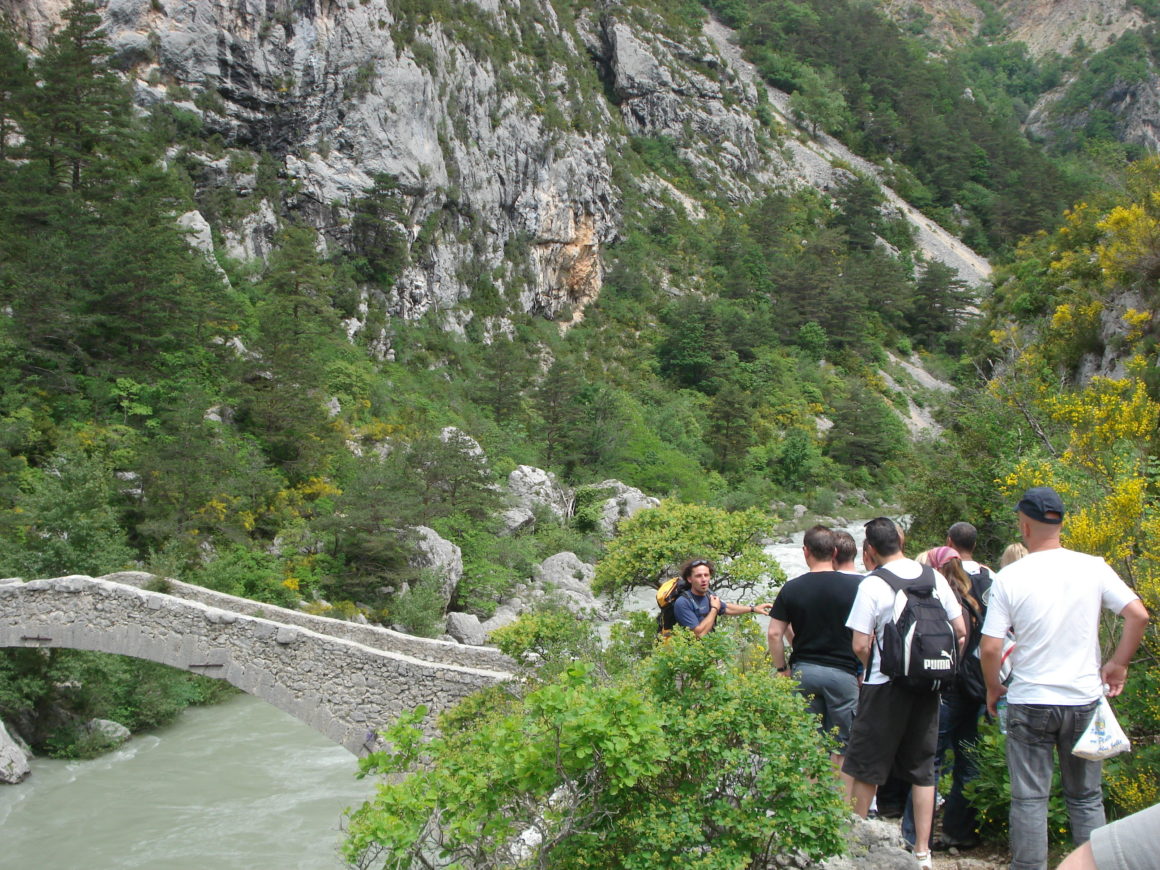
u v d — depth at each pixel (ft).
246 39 209.15
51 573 81.61
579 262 298.15
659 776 19.36
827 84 514.27
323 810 61.52
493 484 155.53
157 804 62.54
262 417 137.90
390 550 115.14
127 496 108.27
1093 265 81.25
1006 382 60.49
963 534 24.85
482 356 236.02
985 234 463.42
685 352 285.43
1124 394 35.35
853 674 22.30
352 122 221.87
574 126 318.04
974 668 23.30
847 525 213.05
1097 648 17.19
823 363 318.86
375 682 55.77
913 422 301.22
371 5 227.40
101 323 133.90
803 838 17.74
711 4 551.59
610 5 428.97
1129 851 6.51
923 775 19.88
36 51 180.86
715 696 19.34
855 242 402.31
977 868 21.62
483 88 266.36
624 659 43.75
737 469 246.88
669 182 387.75
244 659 58.39
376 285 219.20
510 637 48.44
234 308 159.94
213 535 111.04
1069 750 17.02
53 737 73.00
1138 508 24.90
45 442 114.01
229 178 201.98
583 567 149.07
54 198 141.69
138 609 60.75
